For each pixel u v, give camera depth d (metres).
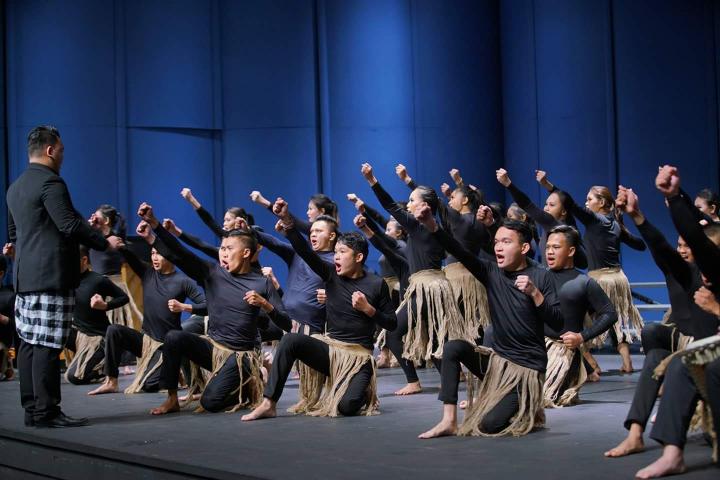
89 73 11.71
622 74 11.75
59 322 5.64
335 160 12.44
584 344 6.63
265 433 5.35
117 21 11.87
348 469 4.29
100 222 7.32
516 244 5.24
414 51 12.55
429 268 7.24
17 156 11.56
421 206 5.13
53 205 5.52
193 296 7.56
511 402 5.12
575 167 11.98
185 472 4.50
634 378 7.72
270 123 12.47
